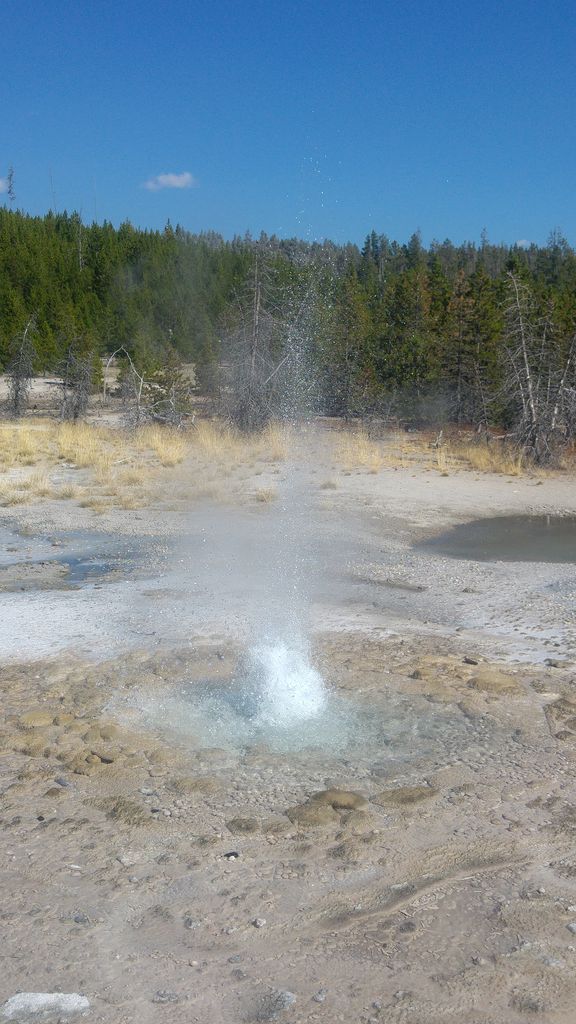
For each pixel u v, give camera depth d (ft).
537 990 11.57
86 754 18.57
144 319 178.70
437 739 19.47
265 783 17.44
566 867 14.52
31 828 15.76
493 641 26.61
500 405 87.71
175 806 16.56
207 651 25.23
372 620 28.78
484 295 98.02
